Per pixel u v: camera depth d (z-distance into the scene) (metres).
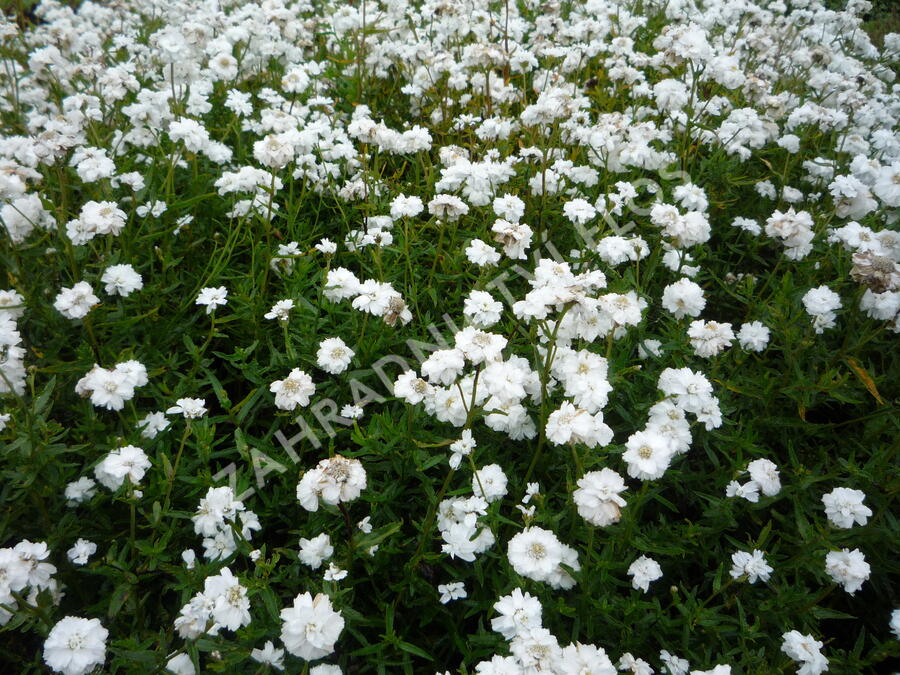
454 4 0.53
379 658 0.25
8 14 0.75
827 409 0.35
